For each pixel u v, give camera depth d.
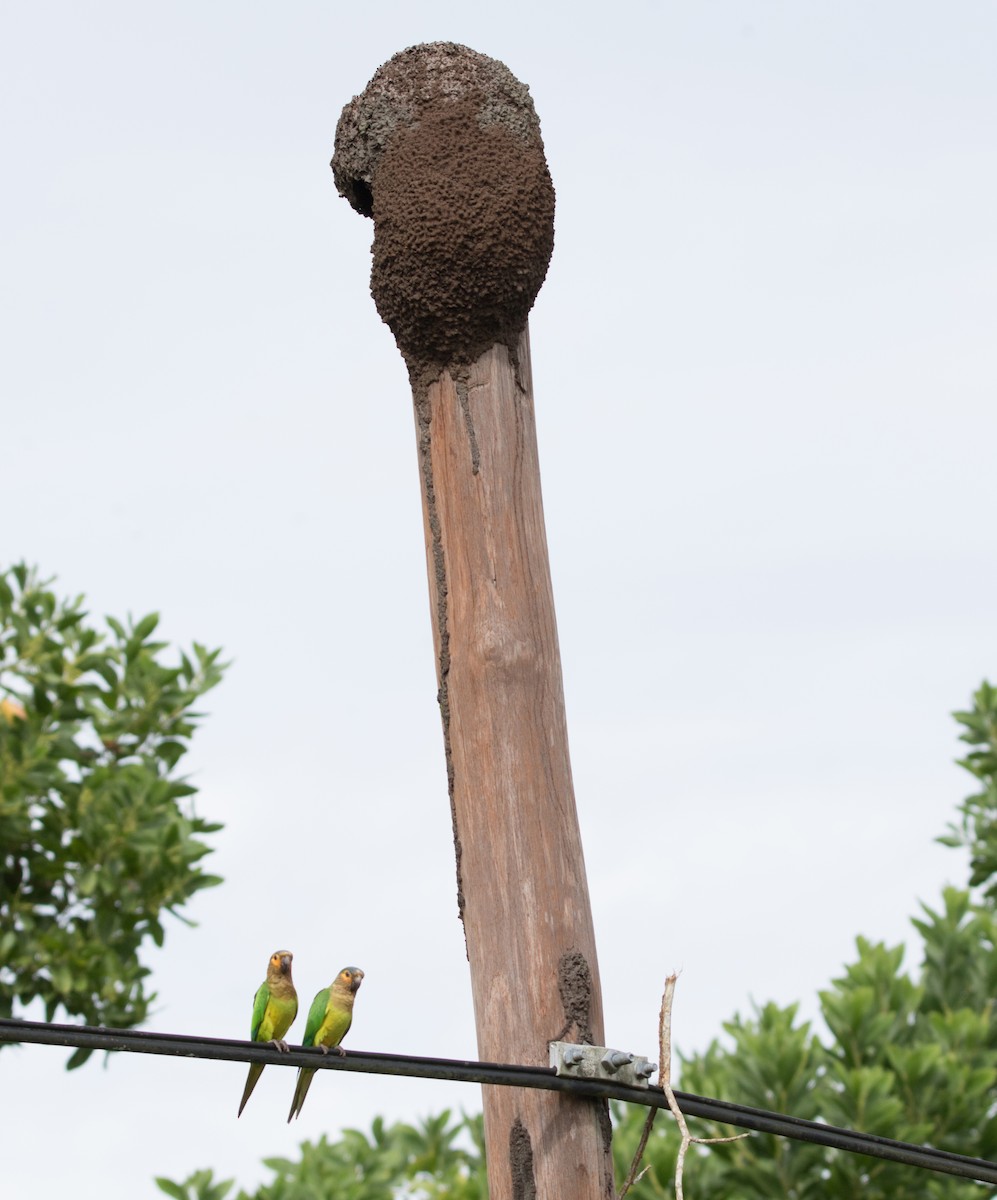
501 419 6.18
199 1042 4.98
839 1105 12.43
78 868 11.24
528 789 5.82
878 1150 6.13
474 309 6.19
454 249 6.14
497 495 6.10
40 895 11.37
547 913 5.71
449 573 6.09
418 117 6.36
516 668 5.94
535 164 6.34
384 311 6.32
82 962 10.94
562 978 5.65
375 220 6.32
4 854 11.28
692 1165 12.62
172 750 12.11
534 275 6.28
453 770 5.95
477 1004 5.75
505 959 5.68
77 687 11.59
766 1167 12.46
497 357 6.24
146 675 11.96
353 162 6.45
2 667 11.55
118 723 11.91
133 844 11.23
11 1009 11.02
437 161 6.25
